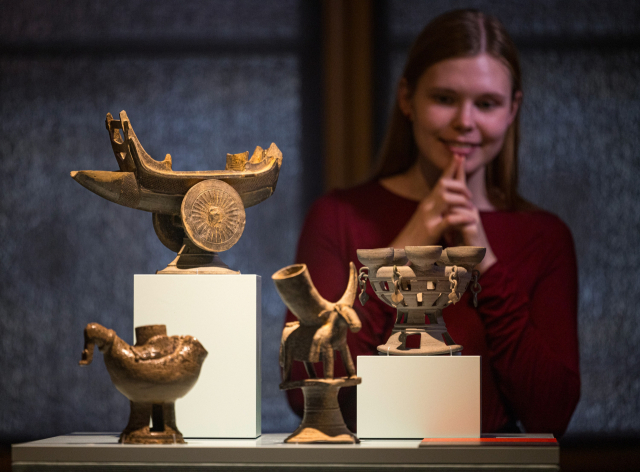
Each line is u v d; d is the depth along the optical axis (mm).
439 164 3754
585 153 4906
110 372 2232
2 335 5082
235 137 5125
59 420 5031
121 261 5109
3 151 5141
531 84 4941
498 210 3902
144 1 5156
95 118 5137
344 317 2283
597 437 4766
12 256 5121
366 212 3910
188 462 2207
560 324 3713
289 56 5137
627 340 4828
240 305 2559
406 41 5059
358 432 2451
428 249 2373
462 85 3695
